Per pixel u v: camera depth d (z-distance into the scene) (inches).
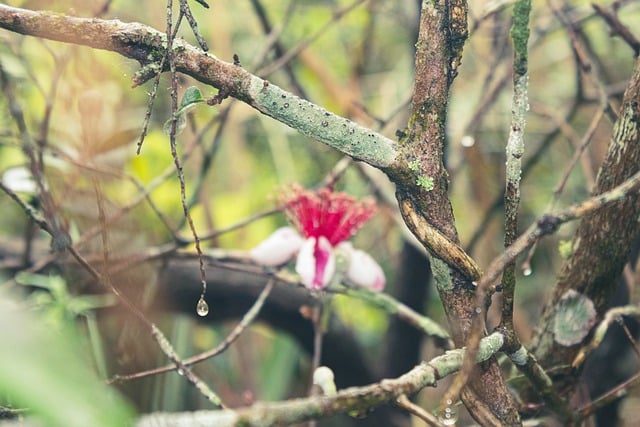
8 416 45.8
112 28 46.1
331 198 50.6
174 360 48.3
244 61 65.7
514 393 49.3
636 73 48.0
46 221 50.5
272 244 50.6
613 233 48.5
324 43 68.0
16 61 53.6
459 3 46.3
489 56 60.5
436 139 46.6
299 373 62.5
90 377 29.8
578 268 48.9
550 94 68.5
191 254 52.5
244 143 67.0
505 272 46.5
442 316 62.9
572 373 49.0
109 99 54.3
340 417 56.6
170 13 46.1
